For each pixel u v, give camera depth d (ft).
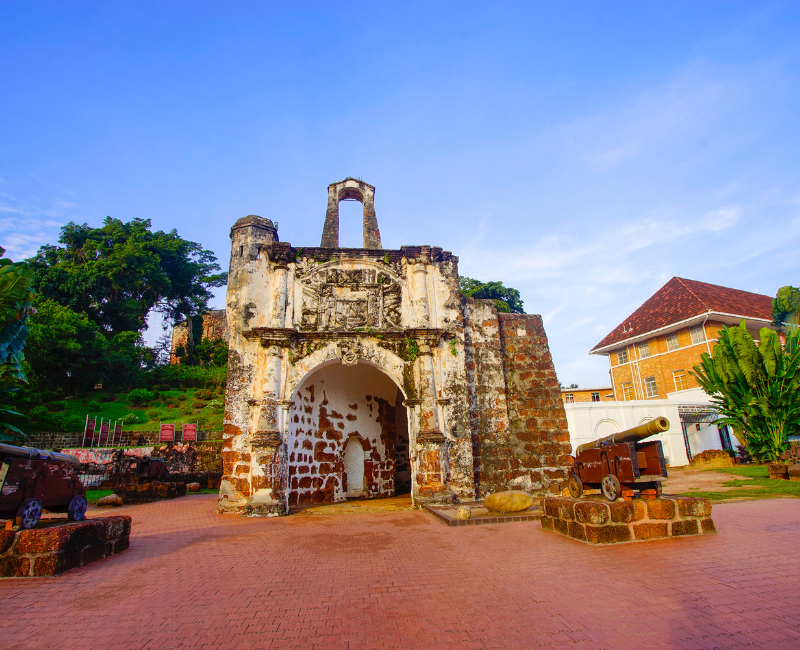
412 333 47.09
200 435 83.51
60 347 94.99
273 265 47.93
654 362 107.34
